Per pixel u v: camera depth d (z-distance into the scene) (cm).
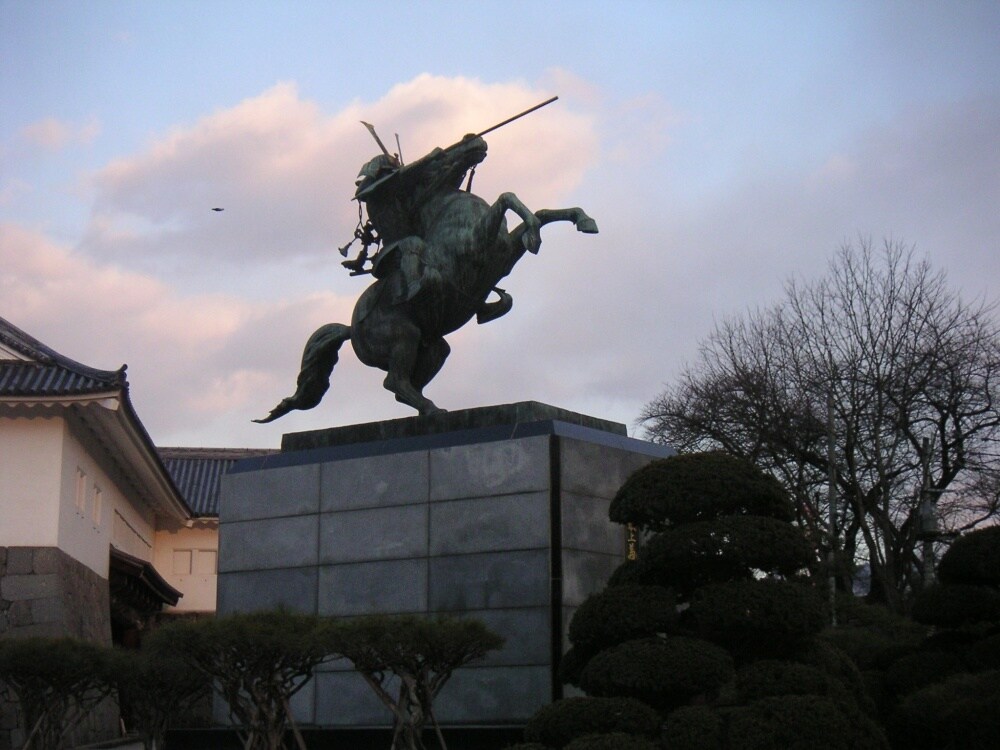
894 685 1321
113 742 2870
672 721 984
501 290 1453
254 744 1194
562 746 1012
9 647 1675
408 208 1436
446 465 1326
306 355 1505
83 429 2906
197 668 1213
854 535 3000
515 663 1238
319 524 1395
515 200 1308
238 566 1437
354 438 1426
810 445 3044
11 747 2441
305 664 1198
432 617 1250
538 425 1293
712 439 3347
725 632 1062
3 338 2786
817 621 1054
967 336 3016
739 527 1073
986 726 1088
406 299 1387
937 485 3008
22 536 2662
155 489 3769
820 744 951
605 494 1311
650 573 1115
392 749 1134
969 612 1334
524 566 1256
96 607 3080
